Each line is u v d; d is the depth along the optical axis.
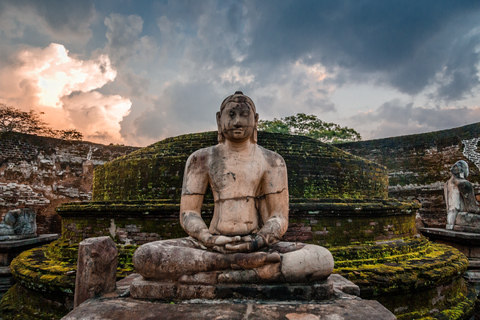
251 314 3.09
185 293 3.55
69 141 19.20
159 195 8.30
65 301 5.97
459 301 7.05
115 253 4.20
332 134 27.69
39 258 7.77
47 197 18.09
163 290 3.57
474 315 7.77
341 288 4.10
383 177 10.08
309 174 8.38
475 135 15.92
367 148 18.97
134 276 4.96
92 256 3.92
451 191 11.44
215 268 3.65
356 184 8.95
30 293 6.66
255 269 3.64
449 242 10.87
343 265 6.48
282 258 3.69
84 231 7.93
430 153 17.30
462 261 7.43
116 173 9.34
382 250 7.13
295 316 3.05
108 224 7.61
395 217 8.16
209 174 4.46
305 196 8.22
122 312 3.16
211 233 4.30
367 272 6.12
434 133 17.34
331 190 8.48
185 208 4.42
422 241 8.51
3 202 16.84
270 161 4.59
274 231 4.02
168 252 3.71
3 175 17.06
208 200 7.43
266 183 4.51
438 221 16.58
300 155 8.59
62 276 6.16
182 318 3.00
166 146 9.42
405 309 6.19
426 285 6.23
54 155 18.64
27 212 11.06
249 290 3.53
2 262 9.86
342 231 7.35
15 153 17.53
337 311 3.18
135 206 7.29
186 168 4.63
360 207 7.30
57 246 8.08
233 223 4.21
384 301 6.03
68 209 8.14
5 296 7.92
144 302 3.47
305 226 7.20
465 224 10.80
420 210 17.14
